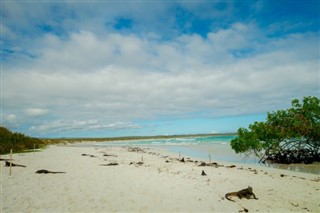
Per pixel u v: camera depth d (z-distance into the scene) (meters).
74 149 50.91
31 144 44.62
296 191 13.97
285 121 27.44
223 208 10.73
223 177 17.53
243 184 15.45
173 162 26.05
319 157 26.80
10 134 42.31
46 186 14.19
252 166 24.58
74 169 20.59
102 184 14.81
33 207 10.58
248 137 27.98
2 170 19.39
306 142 26.91
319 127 25.78
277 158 27.41
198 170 20.39
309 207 11.27
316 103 26.77
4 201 11.34
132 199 11.82
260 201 11.96
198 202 11.49
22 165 22.00
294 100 27.92
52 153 37.06
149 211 10.27
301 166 24.98
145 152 42.62
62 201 11.42
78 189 13.56
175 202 11.45
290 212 10.54
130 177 17.00
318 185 15.44
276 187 14.83
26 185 14.38
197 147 52.94
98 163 24.94
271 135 27.59
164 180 16.08
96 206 10.78
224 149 45.00
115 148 56.59
